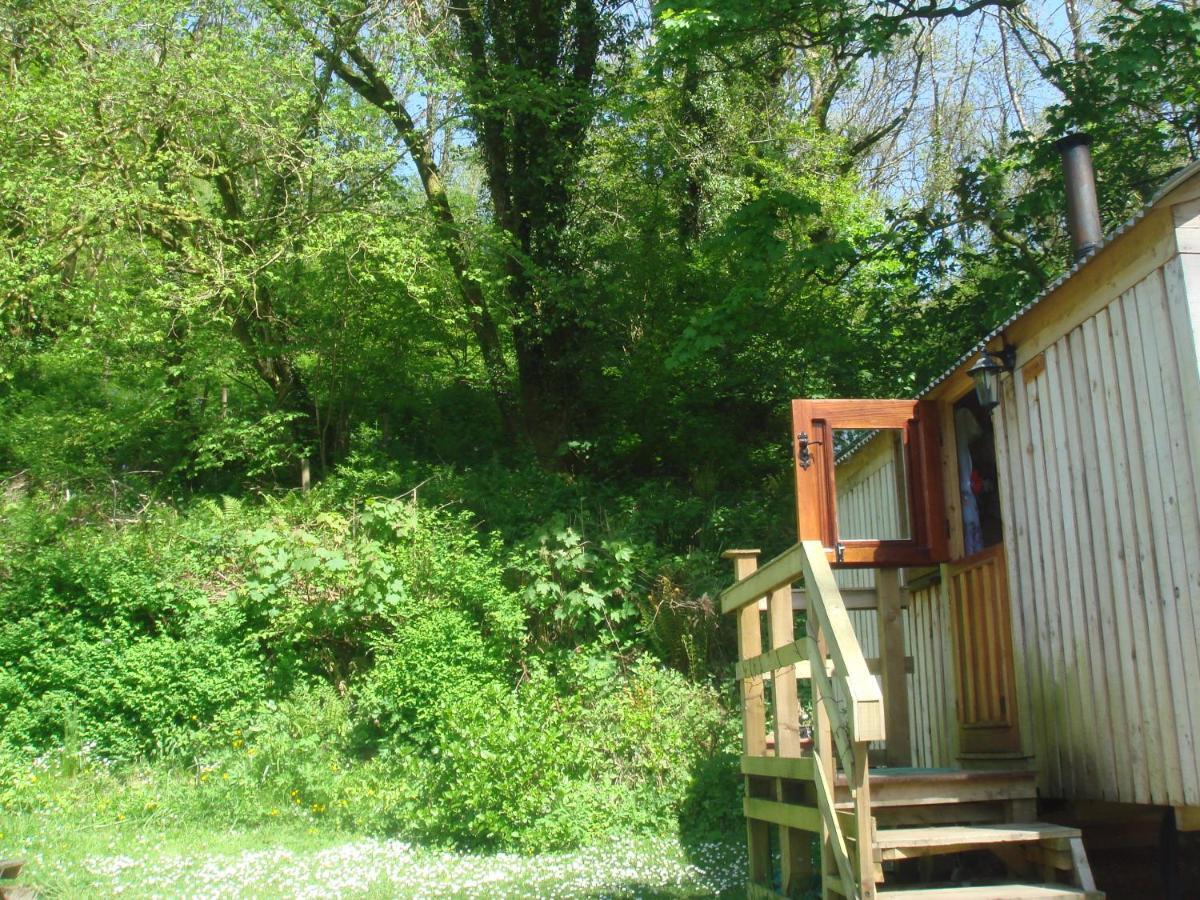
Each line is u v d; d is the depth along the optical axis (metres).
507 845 8.05
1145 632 5.35
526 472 13.99
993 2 12.12
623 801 8.79
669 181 15.55
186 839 8.10
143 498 12.63
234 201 13.48
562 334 15.48
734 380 14.92
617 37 15.69
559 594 11.02
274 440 13.88
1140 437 5.39
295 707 10.16
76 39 12.56
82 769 9.42
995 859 6.36
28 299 12.45
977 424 7.70
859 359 14.05
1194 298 5.01
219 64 12.21
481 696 8.80
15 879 6.39
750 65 13.44
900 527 7.78
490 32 15.15
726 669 10.87
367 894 6.88
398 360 14.95
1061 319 6.16
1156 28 11.13
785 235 14.84
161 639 10.34
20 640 10.16
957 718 7.43
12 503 11.95
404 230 13.37
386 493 12.94
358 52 14.05
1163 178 12.59
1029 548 6.51
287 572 10.92
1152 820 6.77
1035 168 12.87
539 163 14.96
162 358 13.53
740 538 12.84
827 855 5.60
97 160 12.13
